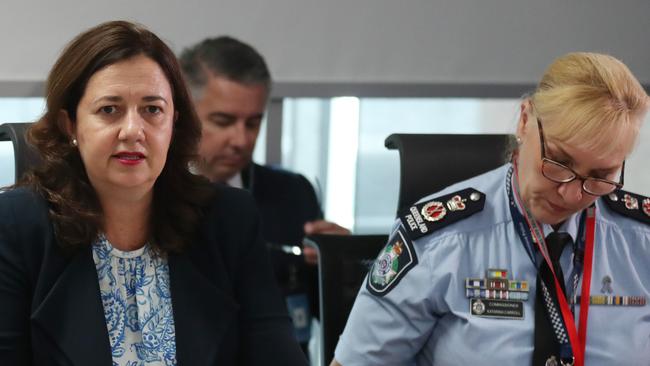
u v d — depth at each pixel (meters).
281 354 2.27
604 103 2.02
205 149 3.41
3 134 2.41
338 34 4.09
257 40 4.07
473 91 4.18
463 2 4.12
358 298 2.40
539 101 2.11
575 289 2.34
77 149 2.15
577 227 2.37
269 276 2.39
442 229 2.35
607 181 2.08
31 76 3.97
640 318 2.35
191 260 2.27
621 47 4.20
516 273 2.33
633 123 2.04
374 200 4.89
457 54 4.15
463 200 2.40
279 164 4.27
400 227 2.39
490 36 4.15
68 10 3.95
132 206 2.18
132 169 2.05
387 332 2.32
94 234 2.15
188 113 2.24
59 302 2.09
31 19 3.94
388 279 2.33
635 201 2.46
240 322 2.30
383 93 4.15
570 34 4.18
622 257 2.39
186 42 4.03
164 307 2.20
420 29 4.12
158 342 2.16
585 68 2.08
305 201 3.75
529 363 2.26
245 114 3.41
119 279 2.19
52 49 3.96
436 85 4.16
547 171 2.10
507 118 4.84
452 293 2.30
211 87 3.36
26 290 2.11
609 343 2.32
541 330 2.27
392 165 4.85
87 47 2.05
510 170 2.40
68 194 2.13
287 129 5.00
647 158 3.43
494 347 2.27
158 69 2.09
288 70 4.10
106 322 2.13
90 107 2.04
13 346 2.06
